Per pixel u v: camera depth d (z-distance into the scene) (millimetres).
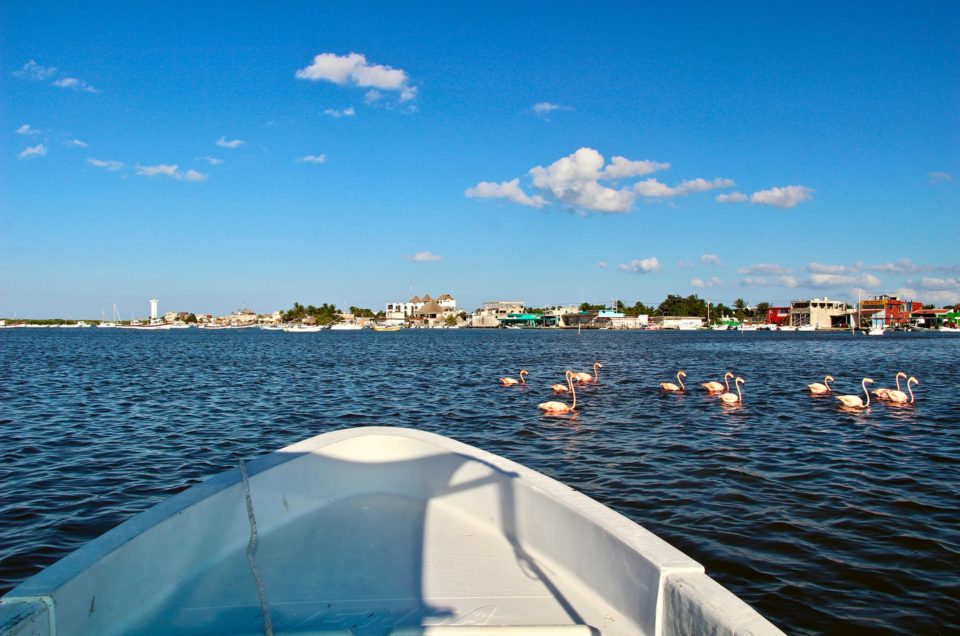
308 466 6105
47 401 22156
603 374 35656
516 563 4762
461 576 4539
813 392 25703
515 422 18109
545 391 26328
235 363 44438
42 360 46719
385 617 3936
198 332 187125
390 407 21328
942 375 35406
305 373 35688
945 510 9578
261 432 16281
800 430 16688
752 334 153000
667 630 3230
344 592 4293
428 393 25656
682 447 14367
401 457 6691
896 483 11164
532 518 4992
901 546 8102
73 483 11062
